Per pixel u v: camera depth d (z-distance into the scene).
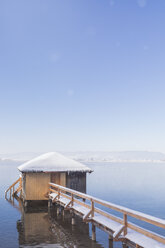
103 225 11.07
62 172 21.91
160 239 7.47
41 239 12.98
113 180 64.06
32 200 21.17
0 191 36.47
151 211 25.34
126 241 8.93
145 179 68.38
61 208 20.48
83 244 12.17
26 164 22.22
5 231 14.69
